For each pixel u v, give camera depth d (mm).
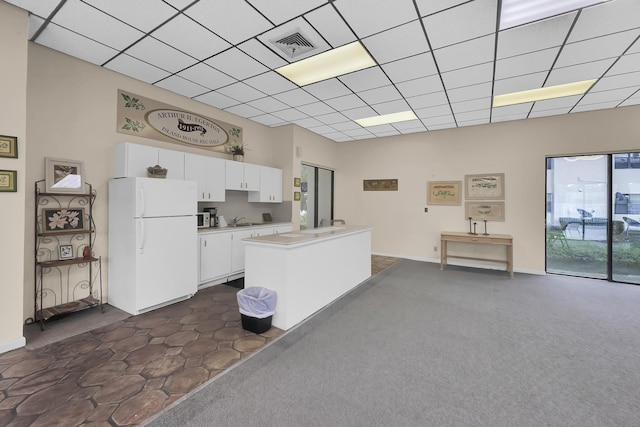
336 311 3264
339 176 7234
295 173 5742
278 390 1854
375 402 1753
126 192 3119
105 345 2418
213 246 4125
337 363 2184
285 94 4098
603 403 1758
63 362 2152
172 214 3348
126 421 1571
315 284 3229
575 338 2625
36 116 2844
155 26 2541
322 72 3430
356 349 2400
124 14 2373
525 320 3035
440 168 5949
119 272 3223
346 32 2613
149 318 2992
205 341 2508
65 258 3037
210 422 1572
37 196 2816
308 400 1763
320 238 3117
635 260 4465
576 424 1586
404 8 2277
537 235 5055
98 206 3299
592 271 4785
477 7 2250
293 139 5652
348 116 5121
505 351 2389
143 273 3082
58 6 2270
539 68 3232
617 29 2484
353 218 7027
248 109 4766
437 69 3297
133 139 3621
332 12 2342
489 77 3482
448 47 2836
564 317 3115
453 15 2352
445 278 4727
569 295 3865
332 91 3973
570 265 4953
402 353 2342
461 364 2188
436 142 5988
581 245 4863
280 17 2412
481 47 2820
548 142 4953
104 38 2729
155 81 3701
